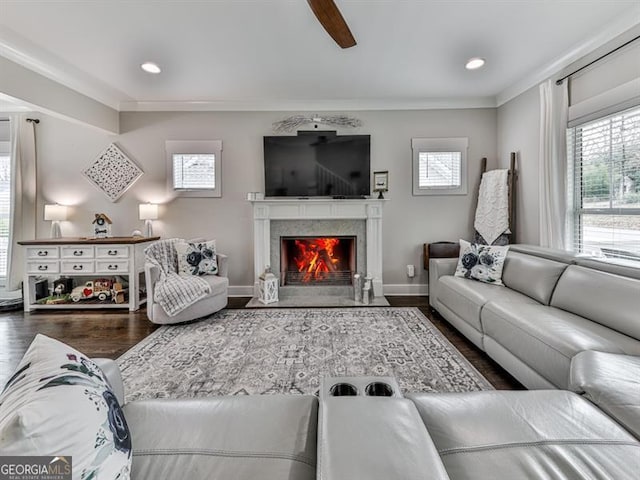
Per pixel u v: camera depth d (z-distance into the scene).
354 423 0.82
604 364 1.35
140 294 4.04
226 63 3.16
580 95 2.95
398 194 4.36
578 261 2.38
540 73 3.41
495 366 2.37
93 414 0.65
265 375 2.23
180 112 4.31
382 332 3.00
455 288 2.96
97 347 2.76
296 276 4.43
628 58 2.50
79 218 4.35
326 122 4.32
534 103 3.59
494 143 4.32
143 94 3.97
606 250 2.83
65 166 4.32
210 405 1.10
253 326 3.18
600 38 2.68
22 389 0.65
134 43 2.78
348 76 3.49
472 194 4.36
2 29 2.56
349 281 4.42
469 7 2.35
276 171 4.24
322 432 0.79
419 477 0.64
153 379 2.19
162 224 4.37
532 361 1.86
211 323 3.28
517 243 3.92
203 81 3.58
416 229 4.39
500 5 2.33
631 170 2.58
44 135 4.29
